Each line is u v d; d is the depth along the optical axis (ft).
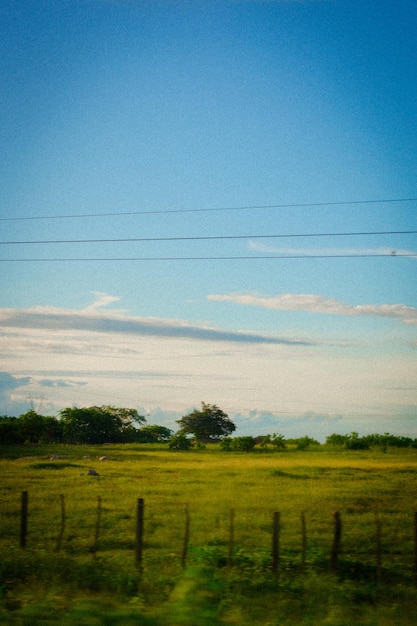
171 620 35.06
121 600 44.75
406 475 152.56
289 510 97.60
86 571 52.95
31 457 202.59
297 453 257.55
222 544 71.31
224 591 47.26
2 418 334.24
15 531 77.10
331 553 60.44
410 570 61.72
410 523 89.25
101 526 81.20
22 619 37.37
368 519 91.86
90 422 341.00
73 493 111.75
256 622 40.40
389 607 47.50
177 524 83.20
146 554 64.23
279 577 54.54
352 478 144.36
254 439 304.50
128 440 374.63
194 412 430.20
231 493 113.70
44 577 51.78
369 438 302.04
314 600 47.52
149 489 117.50
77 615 35.45
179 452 261.65
